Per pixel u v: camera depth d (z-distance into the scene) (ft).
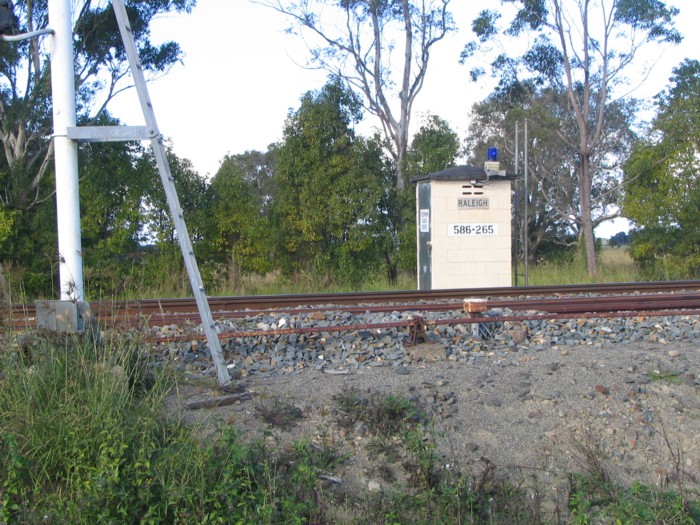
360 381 22.02
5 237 62.95
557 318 29.35
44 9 73.72
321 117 71.10
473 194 53.47
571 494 16.12
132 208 65.05
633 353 24.90
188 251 21.80
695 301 36.45
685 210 75.51
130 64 20.97
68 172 21.08
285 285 68.74
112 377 17.58
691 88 85.20
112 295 24.21
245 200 69.77
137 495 14.66
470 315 28.45
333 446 17.60
